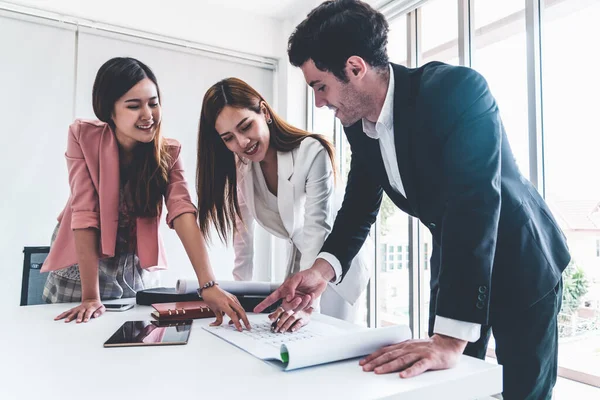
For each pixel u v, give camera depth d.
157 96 1.15
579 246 2.08
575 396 2.08
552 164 1.74
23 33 2.39
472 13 2.04
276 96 3.21
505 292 0.88
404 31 2.45
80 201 1.12
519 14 2.08
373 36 0.84
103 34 2.60
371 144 0.96
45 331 0.80
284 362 0.59
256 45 3.04
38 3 2.38
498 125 0.77
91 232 1.11
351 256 1.00
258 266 3.11
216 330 0.81
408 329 0.68
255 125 1.28
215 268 2.88
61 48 2.48
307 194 1.33
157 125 1.16
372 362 0.59
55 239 1.20
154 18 2.69
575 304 2.14
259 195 1.48
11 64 2.35
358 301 1.54
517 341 0.89
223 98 1.27
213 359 0.63
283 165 1.35
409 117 0.82
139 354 0.65
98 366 0.59
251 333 0.79
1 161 2.31
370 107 0.89
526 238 0.86
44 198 2.40
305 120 3.15
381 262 2.67
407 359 0.58
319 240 1.28
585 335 2.13
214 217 1.38
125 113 1.09
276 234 1.51
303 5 2.93
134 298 1.22
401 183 0.94
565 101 1.78
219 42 2.91
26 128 2.38
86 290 1.08
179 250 2.73
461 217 0.69
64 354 0.65
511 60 1.84
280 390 0.50
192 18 2.82
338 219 1.04
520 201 0.88
